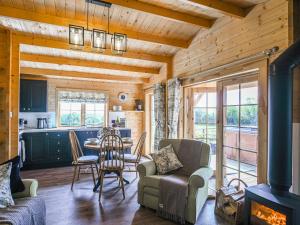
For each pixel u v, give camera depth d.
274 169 2.18
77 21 3.39
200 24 3.50
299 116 2.36
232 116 3.32
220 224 2.66
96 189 3.75
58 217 2.80
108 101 6.79
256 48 2.79
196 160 3.20
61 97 6.21
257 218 2.24
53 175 4.70
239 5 2.91
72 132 4.09
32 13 3.13
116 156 3.54
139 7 3.02
